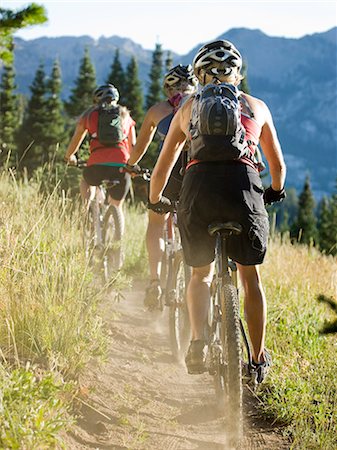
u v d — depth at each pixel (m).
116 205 8.29
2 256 5.57
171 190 5.97
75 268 5.57
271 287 7.88
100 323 5.23
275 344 5.79
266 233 4.12
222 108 3.97
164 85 6.16
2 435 3.23
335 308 3.48
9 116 81.50
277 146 4.46
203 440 4.23
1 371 3.72
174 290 5.86
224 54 4.29
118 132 8.12
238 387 3.80
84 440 3.90
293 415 4.50
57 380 4.24
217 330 4.19
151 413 4.53
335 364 5.21
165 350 6.09
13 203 7.20
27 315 4.80
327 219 60.50
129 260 9.29
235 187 4.02
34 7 5.81
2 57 6.16
